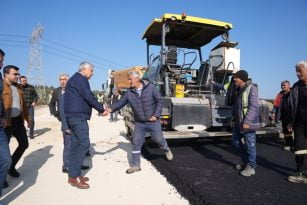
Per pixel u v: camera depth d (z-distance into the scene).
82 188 3.74
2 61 3.07
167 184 3.89
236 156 5.38
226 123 5.84
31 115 7.75
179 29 6.80
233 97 4.61
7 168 3.09
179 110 5.51
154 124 4.55
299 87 3.71
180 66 6.54
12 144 6.91
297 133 3.77
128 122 7.08
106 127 10.70
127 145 6.78
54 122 12.50
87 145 3.89
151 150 5.97
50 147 6.53
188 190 3.62
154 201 3.31
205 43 7.73
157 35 7.27
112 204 3.24
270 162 4.87
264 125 6.12
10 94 3.94
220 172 4.35
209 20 6.36
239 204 3.15
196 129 5.64
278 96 6.38
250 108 3.93
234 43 6.56
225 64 6.44
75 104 3.81
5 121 3.17
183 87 6.08
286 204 3.15
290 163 4.80
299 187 3.66
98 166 4.83
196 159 5.17
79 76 3.88
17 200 3.36
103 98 20.23
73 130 3.85
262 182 3.87
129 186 3.82
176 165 4.77
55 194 3.56
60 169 4.65
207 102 5.78
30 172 4.48
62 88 4.52
